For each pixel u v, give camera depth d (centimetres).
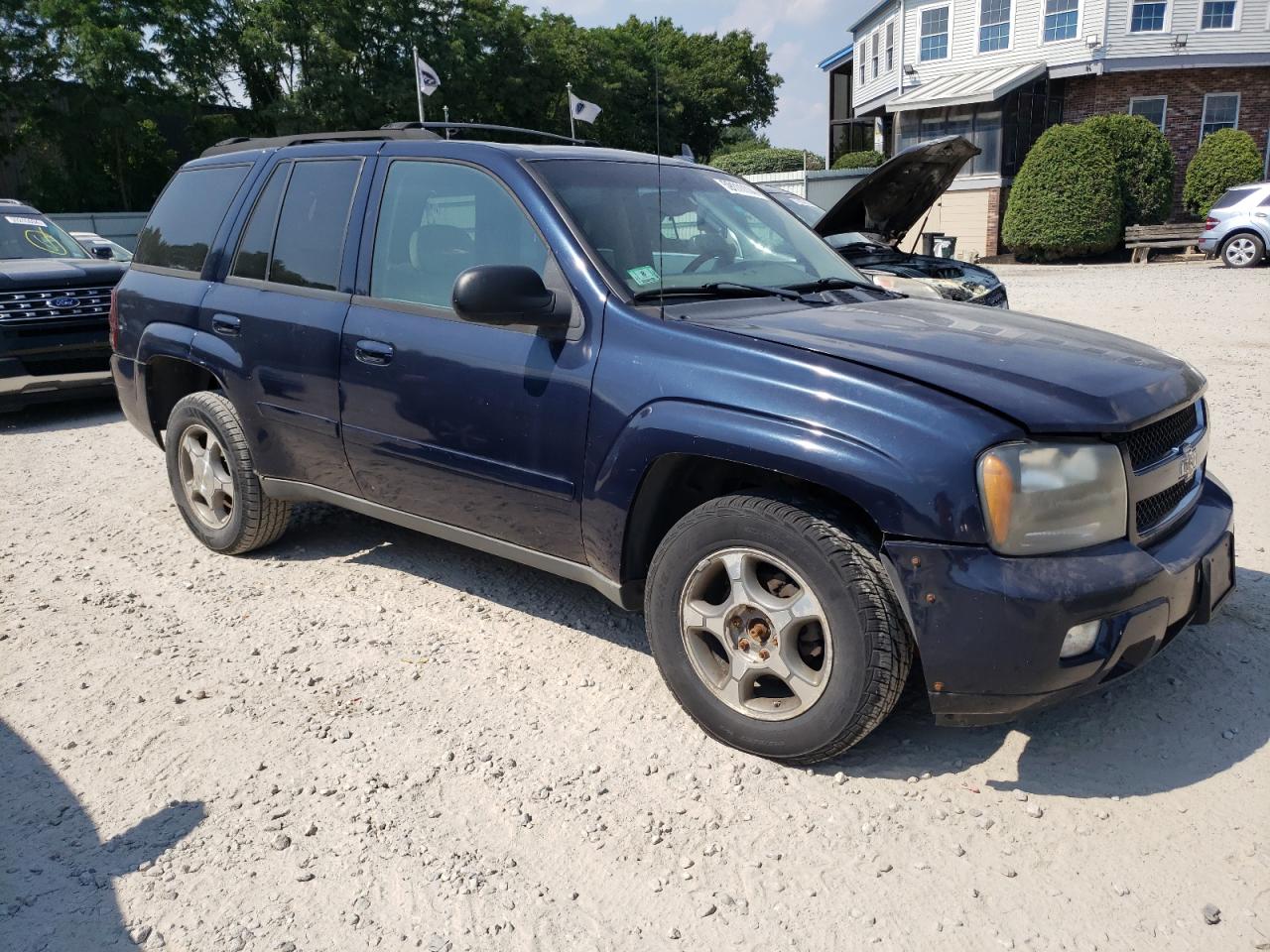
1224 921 237
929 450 263
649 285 338
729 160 3250
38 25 3152
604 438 319
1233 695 333
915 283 768
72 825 283
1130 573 264
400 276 387
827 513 283
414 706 342
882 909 245
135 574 466
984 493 259
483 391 350
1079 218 2153
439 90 3791
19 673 370
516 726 329
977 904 245
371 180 404
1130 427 272
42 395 806
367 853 269
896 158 786
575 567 347
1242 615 390
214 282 462
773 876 257
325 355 401
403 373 373
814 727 288
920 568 264
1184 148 2506
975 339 314
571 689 352
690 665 314
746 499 293
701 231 381
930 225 2559
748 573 297
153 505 577
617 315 324
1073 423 265
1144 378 297
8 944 238
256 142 481
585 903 250
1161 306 1333
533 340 340
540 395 334
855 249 858
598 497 323
